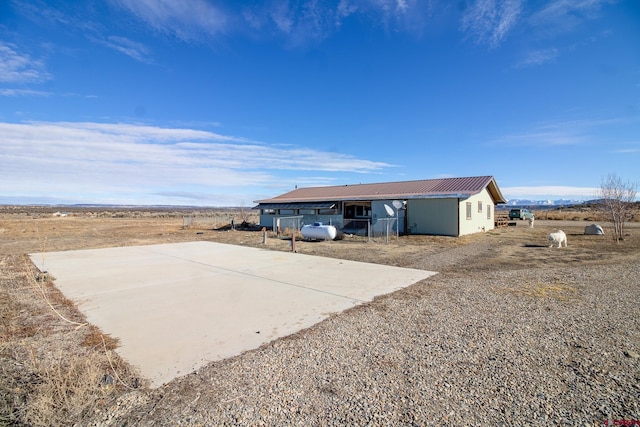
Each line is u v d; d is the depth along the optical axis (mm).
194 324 4855
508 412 2637
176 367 3504
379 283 7363
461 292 6453
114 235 20953
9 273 8719
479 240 15836
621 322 4645
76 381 2994
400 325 4695
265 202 27172
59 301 6086
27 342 4207
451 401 2807
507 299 5891
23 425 2506
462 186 19766
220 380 3217
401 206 17406
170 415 2656
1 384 3102
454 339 4141
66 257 11633
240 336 4379
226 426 2512
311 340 4203
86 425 2527
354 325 4730
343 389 3023
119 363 3594
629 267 8695
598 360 3520
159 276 8312
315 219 22906
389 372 3330
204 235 20938
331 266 9586
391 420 2559
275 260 10789
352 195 23000
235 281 7703
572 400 2795
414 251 12570
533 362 3494
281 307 5660
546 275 7844
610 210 16016
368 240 16375
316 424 2523
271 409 2725
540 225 27141
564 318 4840
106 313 5398
